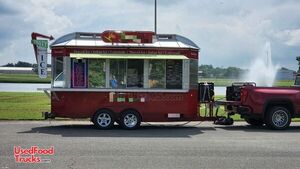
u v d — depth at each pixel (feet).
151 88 51.39
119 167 27.84
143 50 51.13
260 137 43.83
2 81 306.55
